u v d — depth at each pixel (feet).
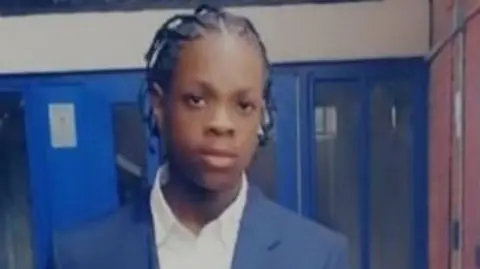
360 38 10.88
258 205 3.20
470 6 8.77
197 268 3.03
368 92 11.05
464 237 9.41
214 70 2.74
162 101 2.89
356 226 11.39
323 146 11.21
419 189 11.26
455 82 9.53
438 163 10.61
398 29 10.87
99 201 11.37
